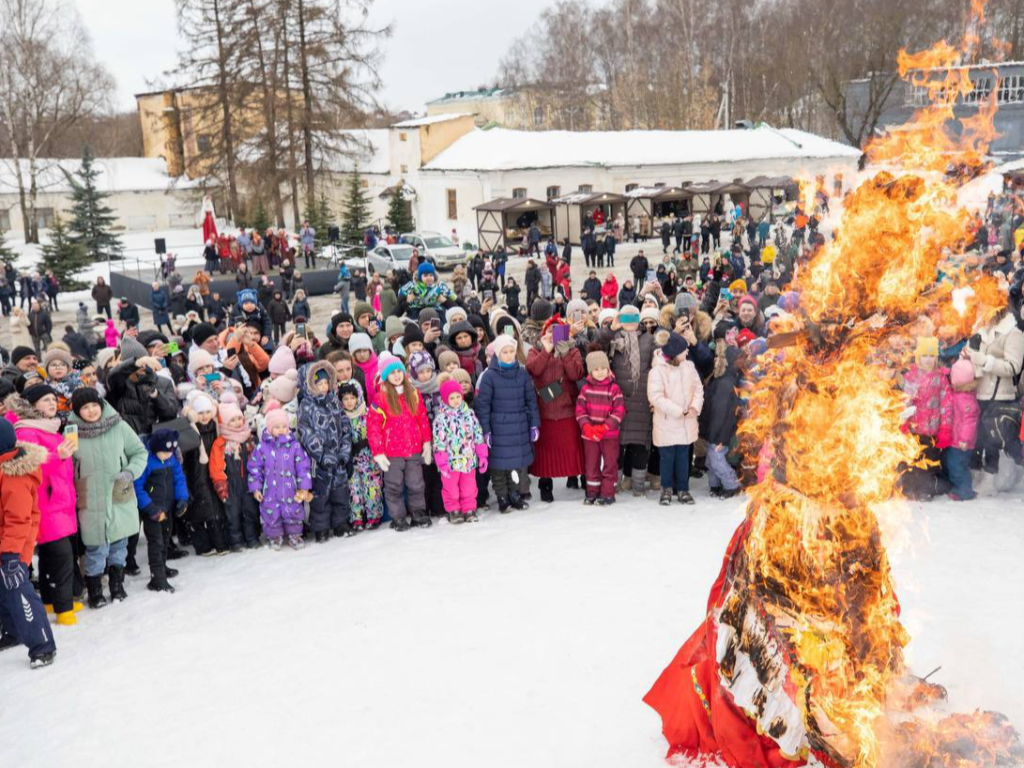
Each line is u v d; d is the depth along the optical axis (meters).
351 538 9.05
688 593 6.31
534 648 5.66
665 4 71.00
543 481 9.73
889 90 50.38
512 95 82.50
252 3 50.03
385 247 37.62
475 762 4.46
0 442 6.48
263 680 5.75
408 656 5.79
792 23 58.91
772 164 49.88
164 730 5.23
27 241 51.94
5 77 51.03
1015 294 10.07
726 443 9.11
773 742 4.05
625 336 9.20
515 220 44.62
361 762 4.59
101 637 7.00
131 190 58.12
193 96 52.66
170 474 8.26
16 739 5.41
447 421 9.01
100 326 24.59
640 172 47.25
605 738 4.55
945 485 8.54
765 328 9.33
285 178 50.09
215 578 8.20
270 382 9.73
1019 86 40.81
